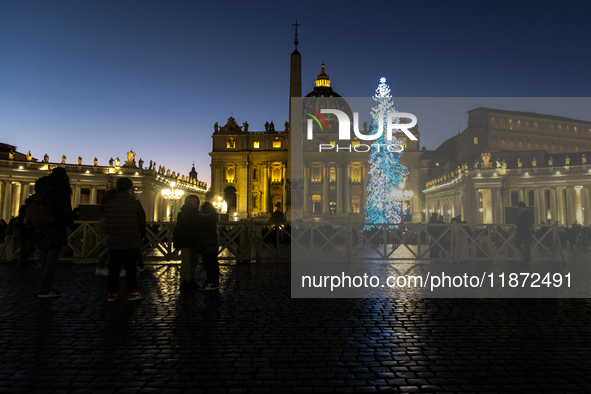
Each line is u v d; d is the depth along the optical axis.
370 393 3.41
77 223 12.66
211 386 3.51
